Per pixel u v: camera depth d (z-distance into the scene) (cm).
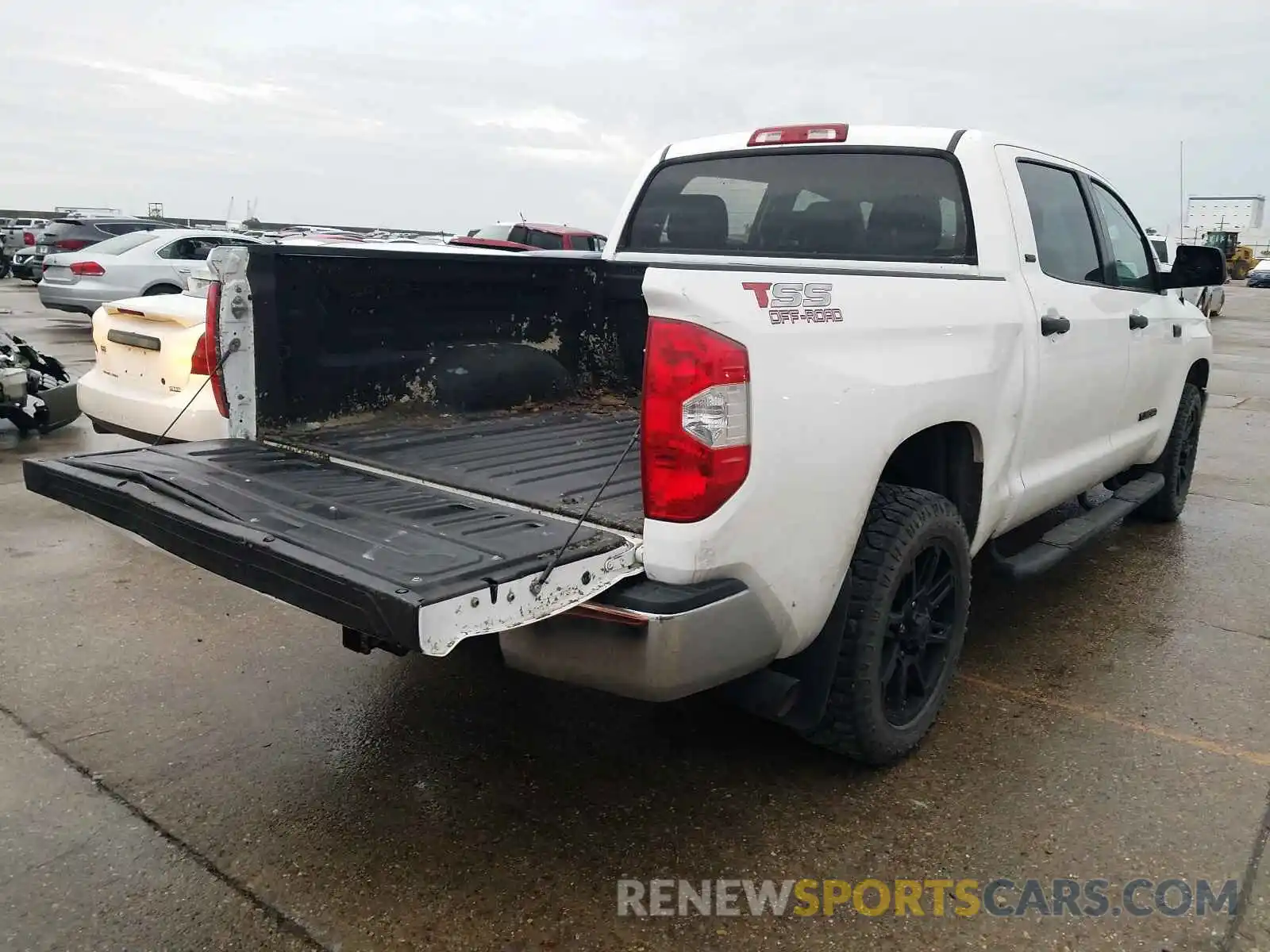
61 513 594
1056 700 379
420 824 292
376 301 371
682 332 236
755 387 243
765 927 252
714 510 241
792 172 415
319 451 337
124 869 269
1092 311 420
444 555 229
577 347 456
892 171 391
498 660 404
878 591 293
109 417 502
